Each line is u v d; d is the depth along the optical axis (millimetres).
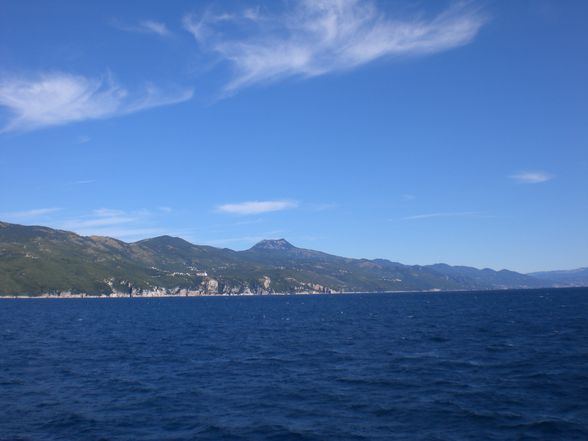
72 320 143125
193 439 28641
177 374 49844
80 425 31594
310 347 71562
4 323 128250
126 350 70188
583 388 39125
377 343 74625
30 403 37438
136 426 31422
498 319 119812
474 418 31859
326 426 30984
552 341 70375
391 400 37281
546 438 27578
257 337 88625
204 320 143000
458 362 54125
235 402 37594
